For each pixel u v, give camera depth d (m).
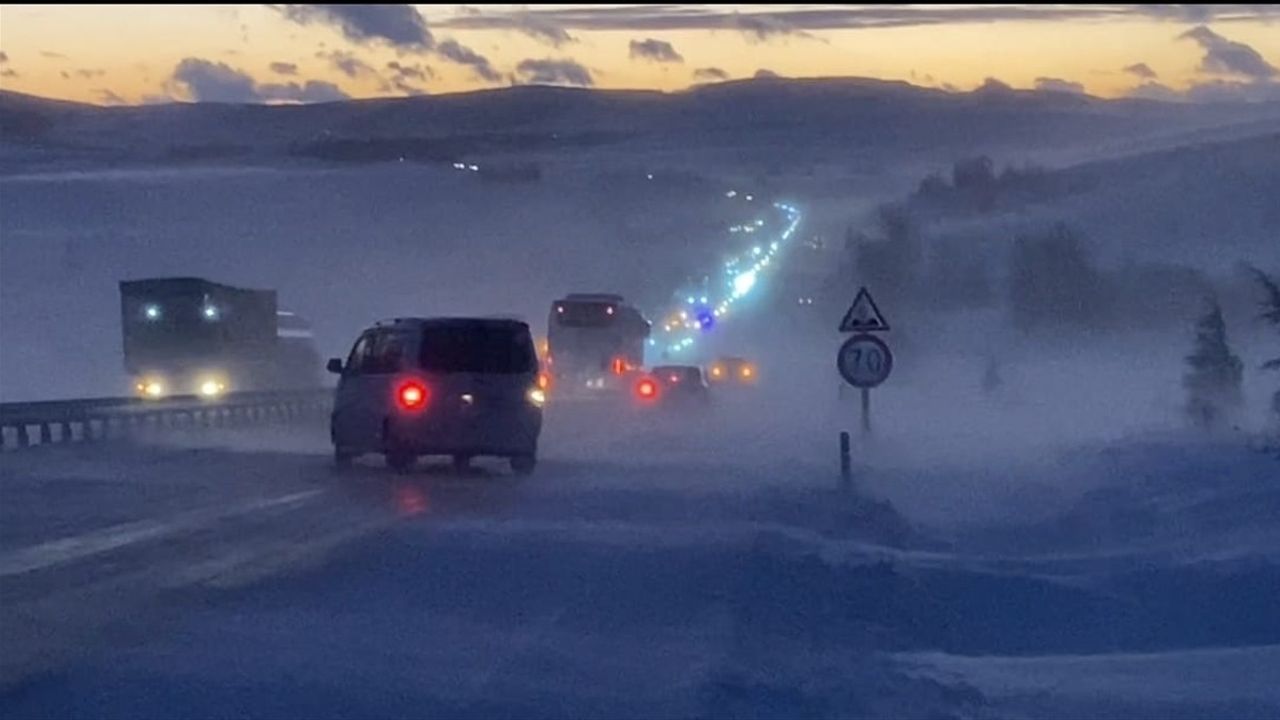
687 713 10.27
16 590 15.53
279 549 18.56
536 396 28.75
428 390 28.22
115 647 12.55
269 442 38.66
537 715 10.24
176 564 17.34
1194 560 18.27
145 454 34.03
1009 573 17.66
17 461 31.86
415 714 10.26
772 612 14.39
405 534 19.98
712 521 21.48
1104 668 12.18
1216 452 28.62
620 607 14.59
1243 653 12.84
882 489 26.97
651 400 57.19
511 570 16.92
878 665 12.12
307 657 12.18
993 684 11.47
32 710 10.32
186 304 55.38
